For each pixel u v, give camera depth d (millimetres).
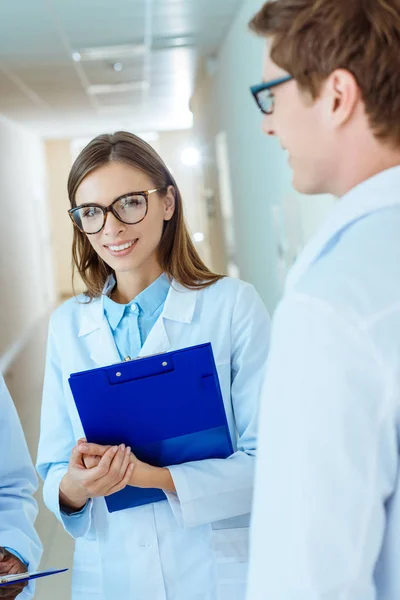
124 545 1361
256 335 1449
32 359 8852
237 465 1305
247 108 5887
